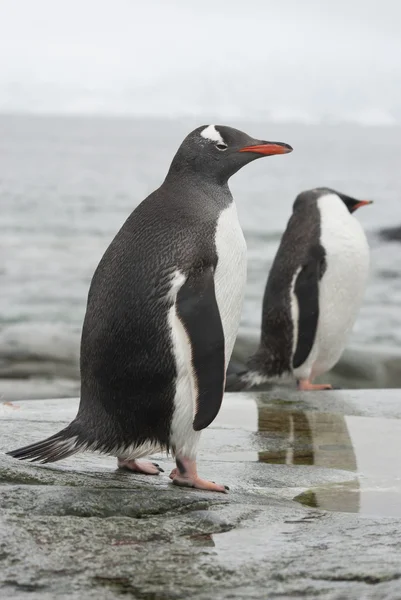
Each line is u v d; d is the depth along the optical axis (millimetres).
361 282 17484
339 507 8383
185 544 6527
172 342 8273
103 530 6672
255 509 7684
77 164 155625
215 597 5500
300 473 9688
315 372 18047
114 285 8430
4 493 7348
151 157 187750
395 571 5895
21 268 47031
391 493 8961
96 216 73750
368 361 22047
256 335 23703
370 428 12391
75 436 8305
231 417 13117
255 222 69500
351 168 159625
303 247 17250
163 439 8523
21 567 5887
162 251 8414
